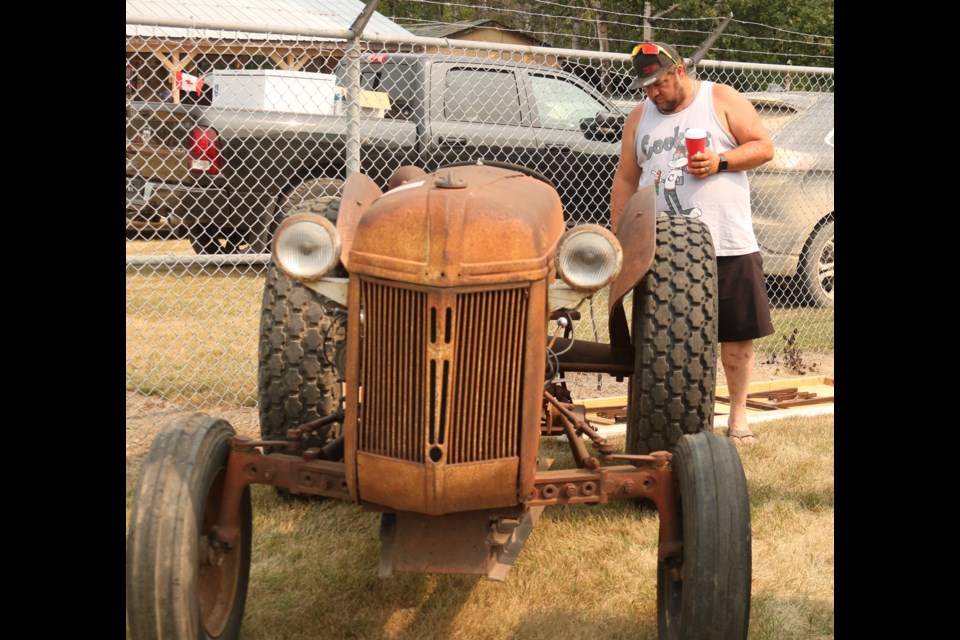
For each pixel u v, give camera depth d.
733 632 2.42
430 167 7.86
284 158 7.98
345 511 3.84
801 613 3.11
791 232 8.29
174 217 8.27
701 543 2.44
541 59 12.82
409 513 2.62
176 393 5.36
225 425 2.72
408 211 2.38
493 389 2.42
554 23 24.94
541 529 3.74
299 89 8.35
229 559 2.81
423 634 2.94
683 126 4.54
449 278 2.31
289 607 3.07
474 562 2.59
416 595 3.19
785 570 3.42
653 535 3.69
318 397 3.45
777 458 4.62
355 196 3.13
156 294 8.05
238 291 8.31
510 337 2.41
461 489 2.42
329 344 3.45
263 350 3.47
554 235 2.74
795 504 4.04
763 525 3.80
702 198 4.50
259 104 8.23
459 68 7.88
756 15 21.42
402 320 2.38
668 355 3.40
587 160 8.00
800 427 5.21
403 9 24.61
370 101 7.55
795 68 6.57
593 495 2.65
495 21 22.33
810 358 7.29
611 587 3.28
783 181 8.20
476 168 3.20
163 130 8.40
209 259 6.10
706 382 3.42
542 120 8.10
